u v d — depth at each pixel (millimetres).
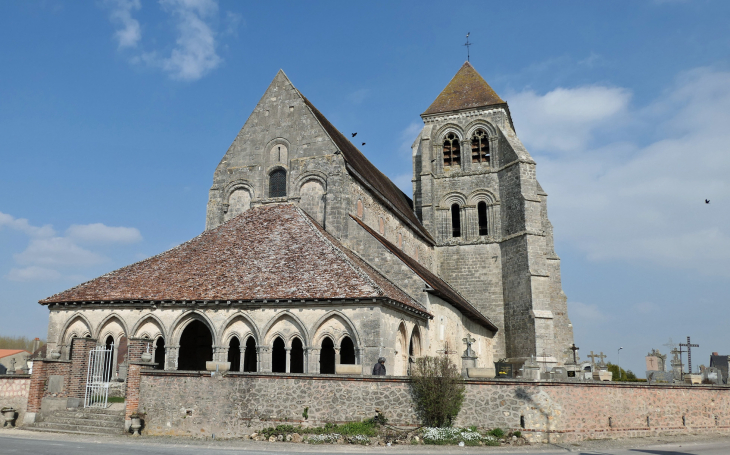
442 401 22875
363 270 32344
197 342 37188
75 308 33094
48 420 26656
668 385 27516
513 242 53281
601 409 24781
